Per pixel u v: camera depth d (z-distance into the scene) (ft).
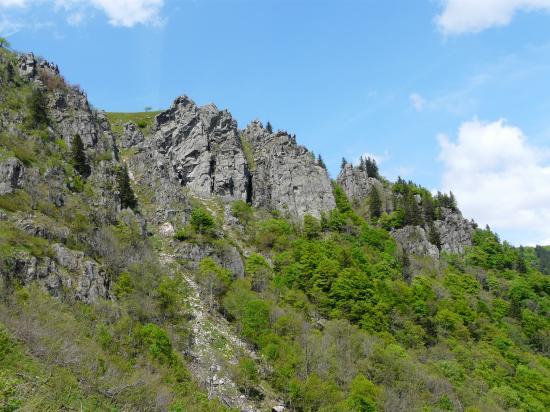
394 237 545.03
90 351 182.29
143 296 269.44
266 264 395.14
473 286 500.74
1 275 201.57
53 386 139.54
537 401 333.83
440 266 521.65
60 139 379.35
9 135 332.60
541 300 528.63
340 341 309.22
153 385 181.06
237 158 536.83
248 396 241.96
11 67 411.95
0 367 133.49
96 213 323.37
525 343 439.22
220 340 278.26
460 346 368.07
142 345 221.05
